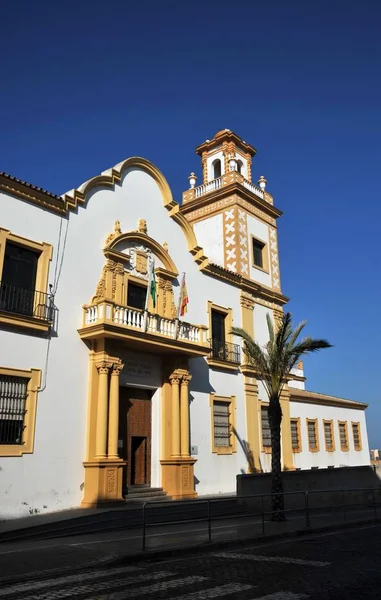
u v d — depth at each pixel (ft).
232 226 94.53
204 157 109.70
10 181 55.77
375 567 32.73
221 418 80.33
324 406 120.16
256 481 63.98
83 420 57.88
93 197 65.57
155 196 76.07
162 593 26.43
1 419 51.01
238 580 29.37
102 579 29.68
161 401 69.72
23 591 26.99
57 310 58.13
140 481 66.33
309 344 59.16
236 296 89.20
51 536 44.39
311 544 42.50
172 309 73.51
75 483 55.57
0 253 54.13
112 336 58.95
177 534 45.42
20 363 53.21
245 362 86.12
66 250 60.70
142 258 70.69
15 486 50.16
